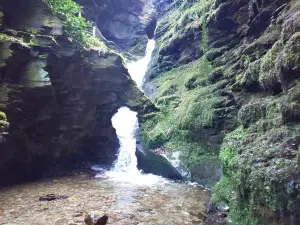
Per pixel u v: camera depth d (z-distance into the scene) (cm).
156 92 1277
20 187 729
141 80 1527
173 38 1363
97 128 1071
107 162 1038
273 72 602
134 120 1141
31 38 846
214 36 1063
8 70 746
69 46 930
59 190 709
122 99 1130
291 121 466
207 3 1164
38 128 818
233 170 502
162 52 1428
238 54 902
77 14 1246
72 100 945
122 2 1944
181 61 1320
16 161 773
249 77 738
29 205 596
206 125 864
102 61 1081
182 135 940
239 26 971
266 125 530
